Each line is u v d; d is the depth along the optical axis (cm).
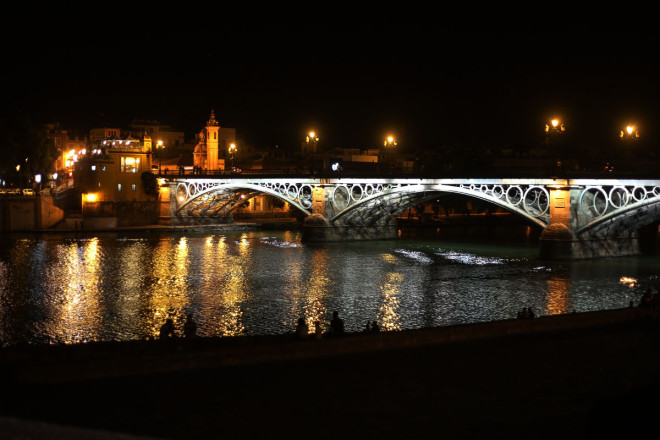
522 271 7050
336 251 9144
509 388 1841
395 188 9538
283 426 1556
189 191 13188
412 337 2339
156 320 4769
